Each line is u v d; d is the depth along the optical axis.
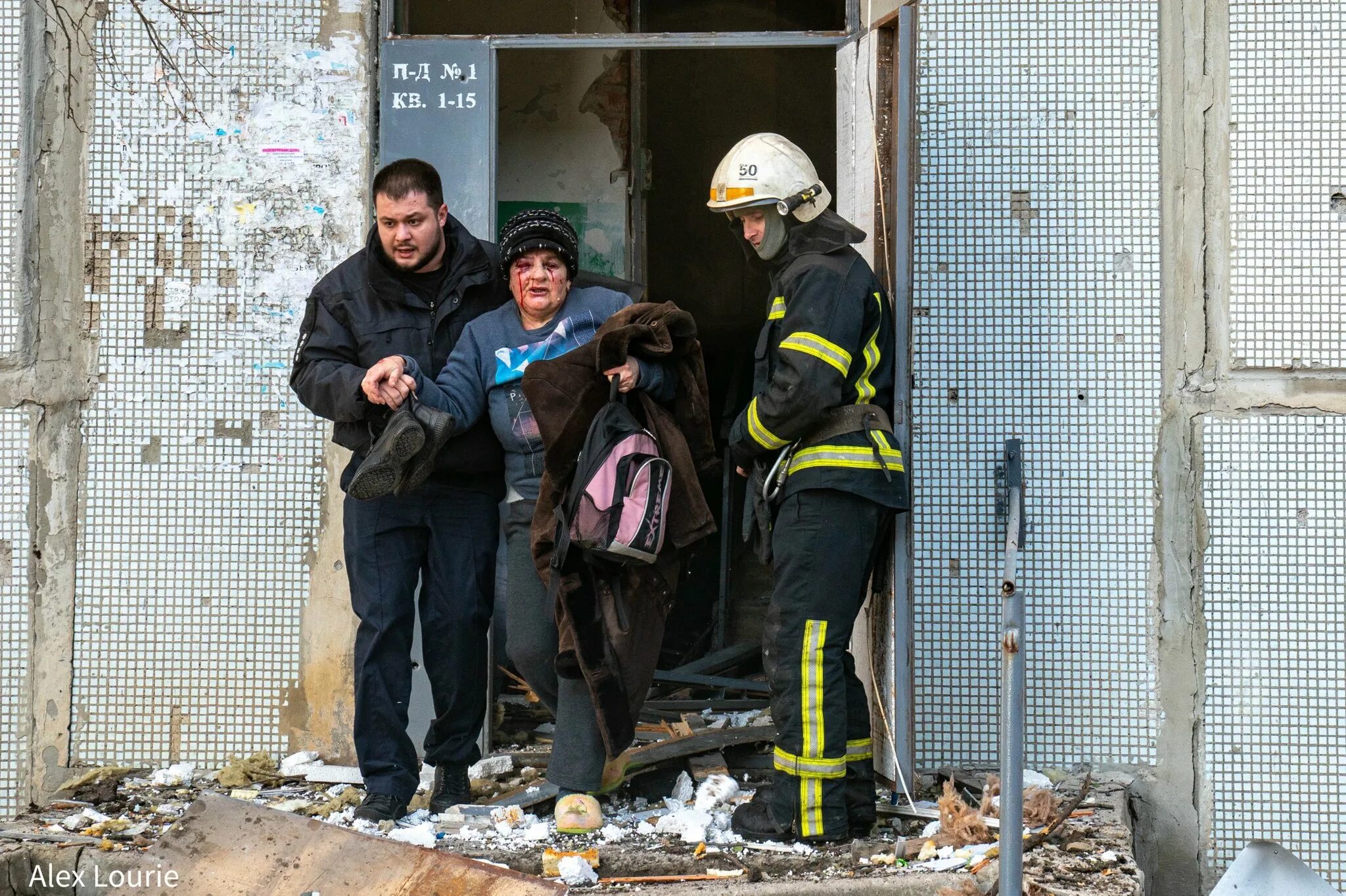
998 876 5.05
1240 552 6.98
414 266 6.30
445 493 6.39
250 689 7.36
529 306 6.28
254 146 7.42
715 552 10.82
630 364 5.98
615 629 6.02
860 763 6.36
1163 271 7.04
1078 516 7.02
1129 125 7.06
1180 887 6.91
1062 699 6.99
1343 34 7.02
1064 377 7.04
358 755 6.30
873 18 7.30
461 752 6.53
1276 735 6.93
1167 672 6.97
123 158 7.41
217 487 7.38
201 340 7.39
